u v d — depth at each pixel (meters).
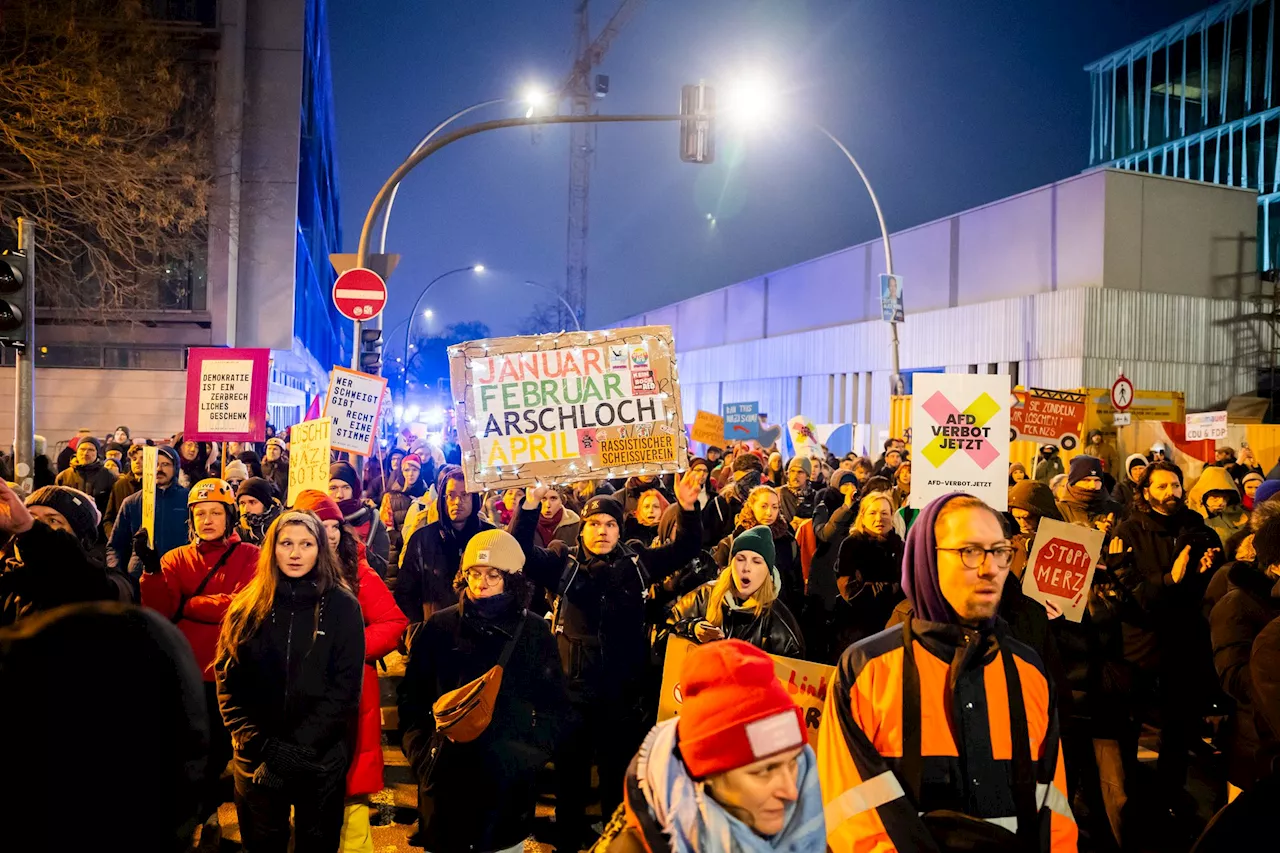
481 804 4.54
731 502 9.97
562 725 4.77
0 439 28.61
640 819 1.95
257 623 4.33
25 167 24.11
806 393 46.81
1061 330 32.38
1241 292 34.38
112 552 7.51
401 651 7.80
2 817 1.47
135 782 1.55
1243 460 16.55
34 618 1.57
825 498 10.38
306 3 32.75
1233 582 4.65
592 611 5.70
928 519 2.93
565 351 6.31
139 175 23.91
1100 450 17.42
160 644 1.65
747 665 1.99
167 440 16.27
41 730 1.49
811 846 2.00
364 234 14.62
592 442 6.28
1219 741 5.38
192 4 30.33
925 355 38.69
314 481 7.41
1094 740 5.74
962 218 37.94
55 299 28.19
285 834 4.39
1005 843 2.69
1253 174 54.34
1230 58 55.84
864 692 2.88
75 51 21.52
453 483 7.12
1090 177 32.81
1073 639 5.63
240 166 31.25
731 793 1.96
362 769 4.98
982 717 2.80
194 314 29.45
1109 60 64.12
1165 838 5.88
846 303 44.62
